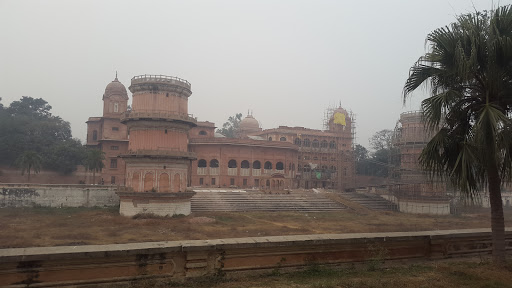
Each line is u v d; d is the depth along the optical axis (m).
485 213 50.66
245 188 66.00
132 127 39.38
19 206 43.34
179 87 39.84
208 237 26.42
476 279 8.02
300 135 80.88
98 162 58.16
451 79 9.97
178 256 7.50
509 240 11.11
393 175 62.81
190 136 72.38
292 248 8.38
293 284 7.27
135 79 39.22
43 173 62.75
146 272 7.21
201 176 66.12
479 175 10.05
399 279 7.84
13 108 77.56
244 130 89.44
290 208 49.09
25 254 6.32
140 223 32.19
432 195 49.84
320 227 33.22
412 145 54.88
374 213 48.12
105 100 67.69
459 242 10.45
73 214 38.50
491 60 9.05
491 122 8.52
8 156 62.81
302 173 78.62
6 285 6.22
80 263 6.69
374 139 97.94
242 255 7.95
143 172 37.88
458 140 10.01
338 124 85.56
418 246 9.91
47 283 6.47
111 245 7.27
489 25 9.35
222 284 7.21
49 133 71.44
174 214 37.84
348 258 8.95
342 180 80.00
